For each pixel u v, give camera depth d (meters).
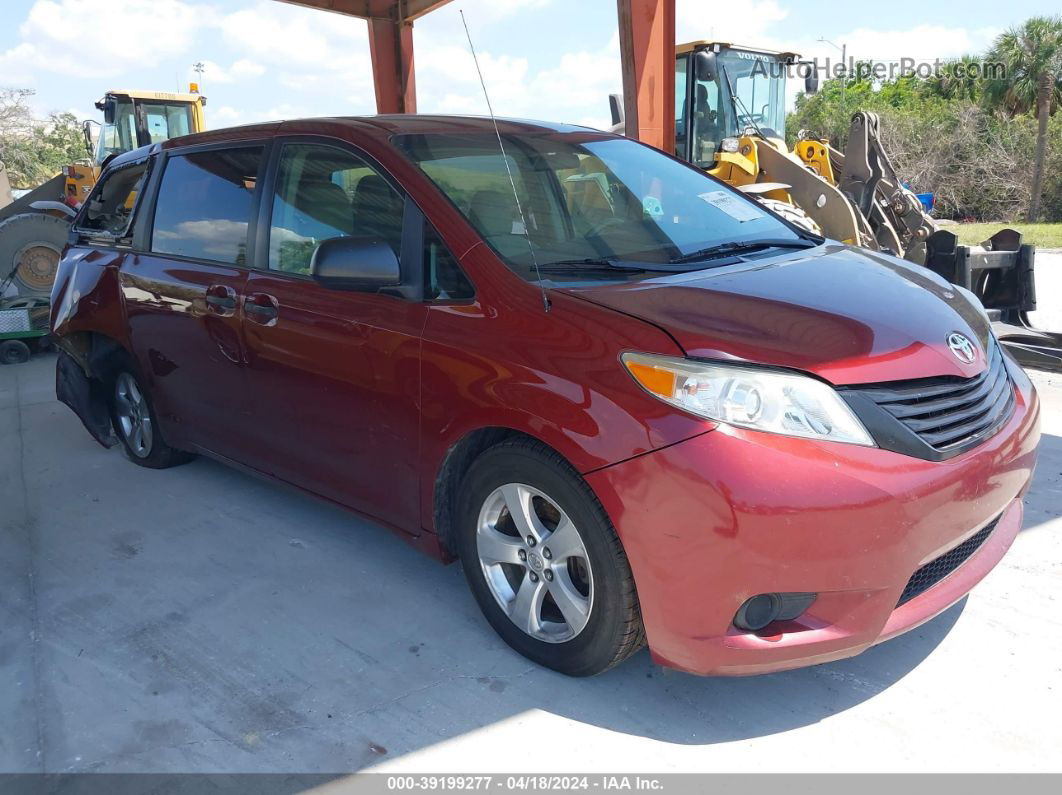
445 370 2.63
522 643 2.68
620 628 2.36
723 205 3.41
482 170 3.02
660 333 2.26
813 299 2.48
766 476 2.06
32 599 3.24
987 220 29.34
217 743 2.38
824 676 2.59
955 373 2.35
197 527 3.85
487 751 2.31
